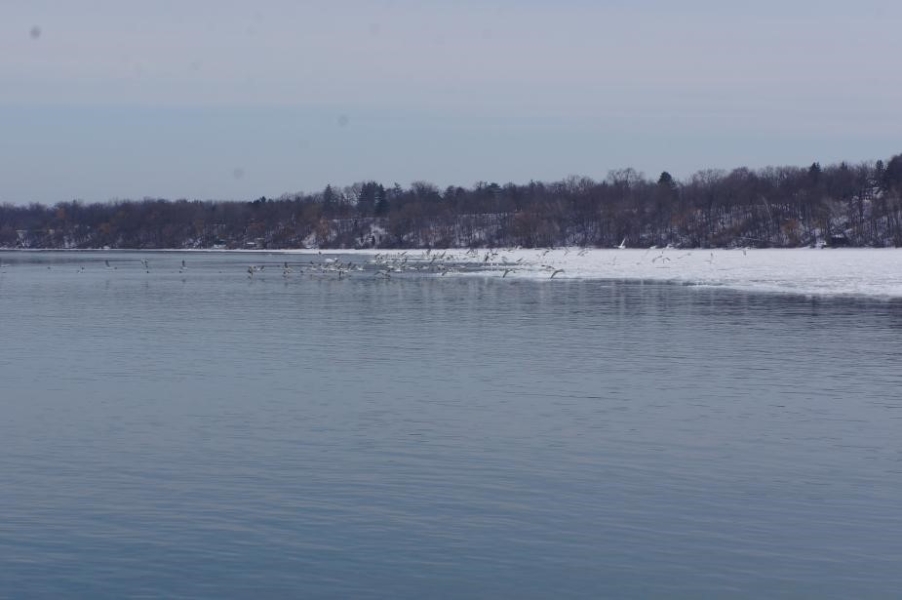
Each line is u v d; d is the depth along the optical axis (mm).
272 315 45750
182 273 91688
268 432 19984
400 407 22469
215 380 26328
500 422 20844
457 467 17250
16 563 13000
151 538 13828
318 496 15625
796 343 33406
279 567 12844
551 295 57125
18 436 19766
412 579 12477
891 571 12641
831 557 13094
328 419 21203
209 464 17531
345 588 12242
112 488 16125
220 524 14367
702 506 15094
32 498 15602
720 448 18547
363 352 31797
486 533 13992
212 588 12234
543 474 16812
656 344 33438
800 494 15664
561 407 22406
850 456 17969
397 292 61438
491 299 54438
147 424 20828
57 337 36719
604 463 17500
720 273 80062
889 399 23250
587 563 12945
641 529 14117
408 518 14578
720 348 32281
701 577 12516
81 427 20547
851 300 51406
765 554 13203
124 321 43219
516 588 12234
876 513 14750
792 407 22359
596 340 34656
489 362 29391
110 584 12359
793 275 75625
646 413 21734
